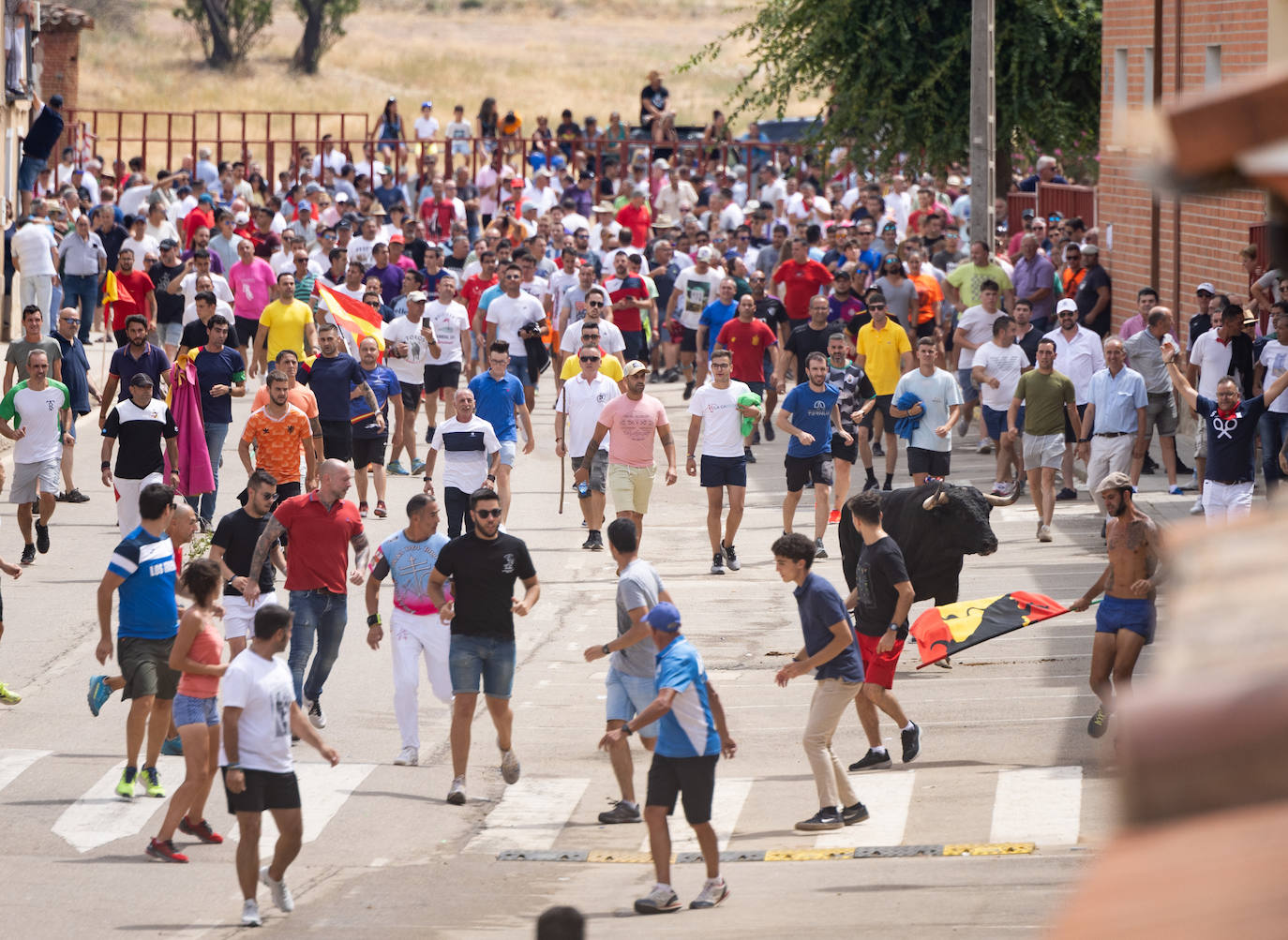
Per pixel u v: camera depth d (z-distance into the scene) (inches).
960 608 1993.1
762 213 5403.5
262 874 1330.0
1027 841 1416.1
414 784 1722.4
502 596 1647.4
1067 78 4825.3
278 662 1317.7
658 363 4559.5
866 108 4771.2
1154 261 3511.3
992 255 3681.1
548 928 670.5
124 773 1644.9
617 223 5629.9
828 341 3112.7
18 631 2269.9
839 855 1430.9
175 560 1743.4
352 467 2891.2
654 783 1300.4
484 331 3614.7
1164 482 3006.9
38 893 1366.9
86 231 4392.2
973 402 3472.0
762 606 2427.4
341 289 3666.3
